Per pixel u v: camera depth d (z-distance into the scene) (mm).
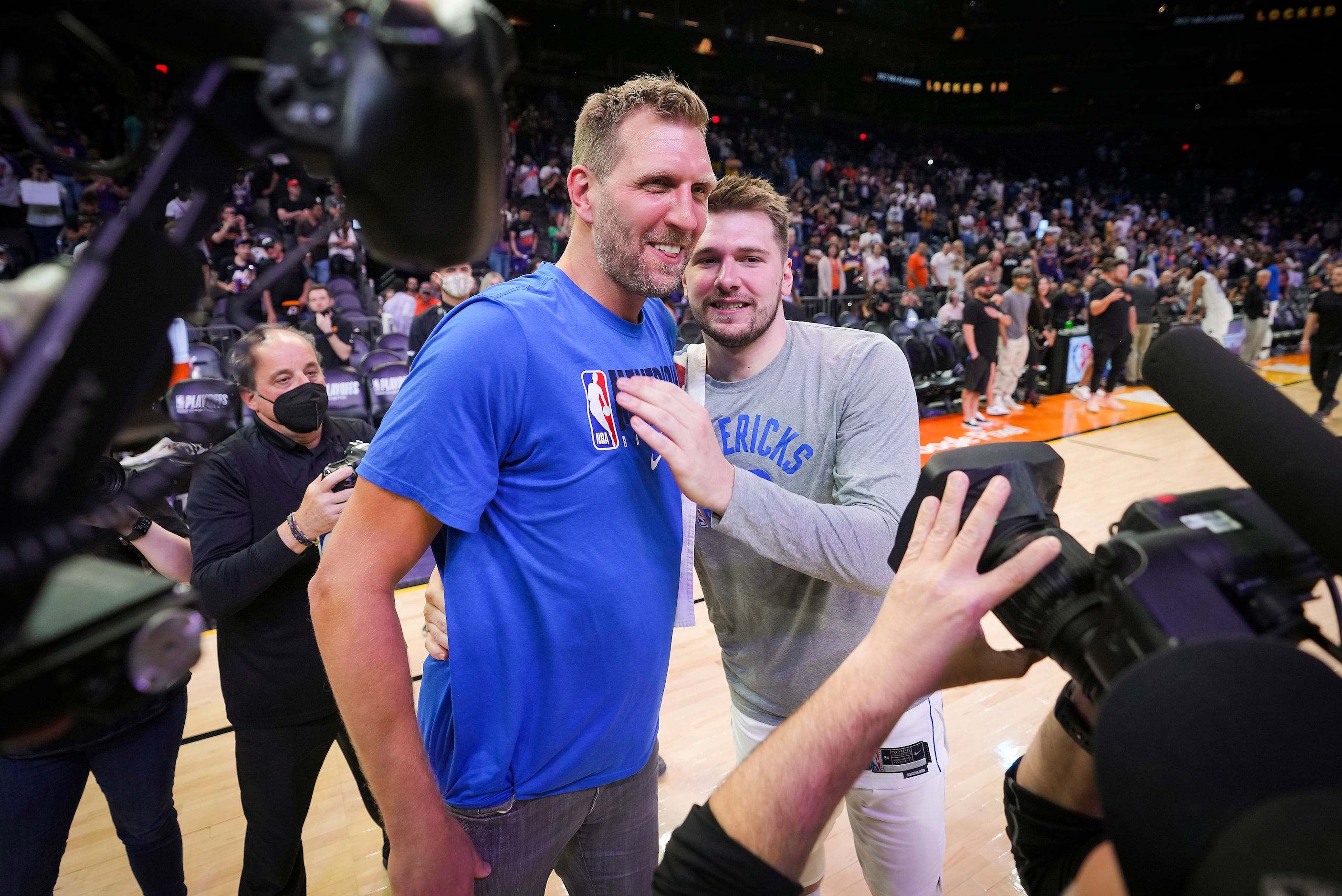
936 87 24891
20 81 329
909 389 1339
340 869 2223
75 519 303
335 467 1602
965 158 24094
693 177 1008
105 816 2436
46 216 7996
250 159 366
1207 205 21531
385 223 388
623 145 993
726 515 1054
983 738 2814
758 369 1392
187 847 2295
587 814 1169
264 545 1583
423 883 938
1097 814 589
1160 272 13414
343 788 2576
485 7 375
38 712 325
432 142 364
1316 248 17688
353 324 7191
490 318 956
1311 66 21625
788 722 538
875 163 21172
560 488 1012
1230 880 273
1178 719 334
